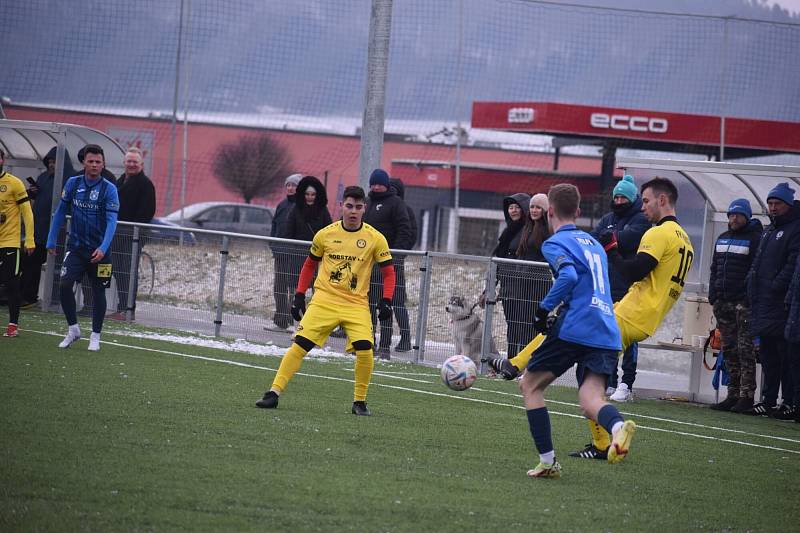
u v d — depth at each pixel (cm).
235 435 2011
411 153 11525
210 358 3362
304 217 4322
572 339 1825
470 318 3841
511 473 1878
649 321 2370
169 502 1452
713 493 1858
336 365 3528
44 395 2291
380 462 1870
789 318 3062
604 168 10156
